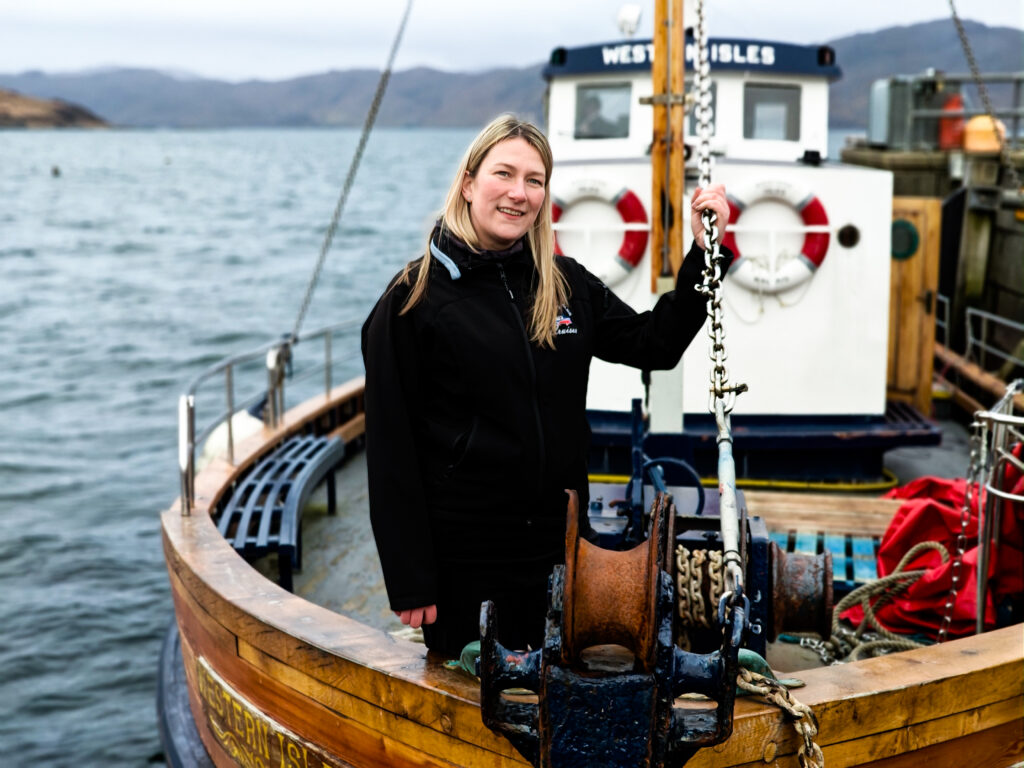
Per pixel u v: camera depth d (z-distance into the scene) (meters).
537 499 2.96
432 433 2.98
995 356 11.45
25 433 15.70
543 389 2.93
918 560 4.98
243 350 22.50
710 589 3.40
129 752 7.10
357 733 3.52
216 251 43.81
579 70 8.06
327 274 36.38
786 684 3.25
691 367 7.12
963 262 12.07
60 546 10.73
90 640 8.66
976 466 4.46
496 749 3.13
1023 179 11.15
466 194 2.96
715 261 2.95
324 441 6.81
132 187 95.69
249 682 3.96
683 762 2.67
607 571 2.62
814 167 7.00
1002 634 3.69
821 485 7.14
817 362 7.16
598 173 6.74
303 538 6.42
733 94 8.02
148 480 13.19
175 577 4.70
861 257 7.06
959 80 13.41
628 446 6.90
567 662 2.61
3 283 33.78
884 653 4.62
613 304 3.17
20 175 118.19
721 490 2.87
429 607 2.95
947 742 3.41
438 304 2.92
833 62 8.02
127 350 22.53
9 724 7.45
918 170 13.12
